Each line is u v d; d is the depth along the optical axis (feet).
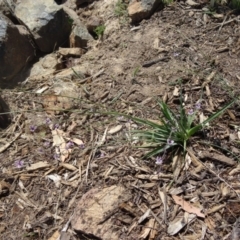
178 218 2.60
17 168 3.05
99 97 3.43
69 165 3.00
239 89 3.22
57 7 4.10
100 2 4.45
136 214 2.63
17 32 3.90
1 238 2.74
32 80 3.78
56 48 4.15
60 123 3.29
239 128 3.00
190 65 3.46
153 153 2.86
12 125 3.36
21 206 2.86
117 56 3.75
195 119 3.06
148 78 3.44
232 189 2.67
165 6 3.98
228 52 3.52
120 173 2.86
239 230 2.48
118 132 3.13
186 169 2.80
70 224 2.70
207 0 3.96
